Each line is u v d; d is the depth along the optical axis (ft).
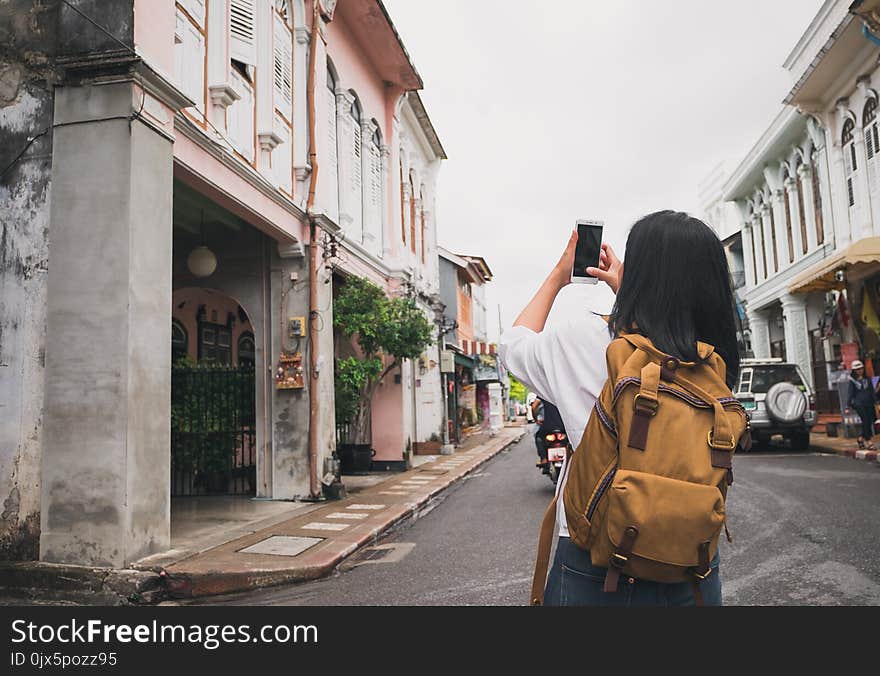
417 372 61.26
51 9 19.39
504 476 43.29
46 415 18.37
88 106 18.92
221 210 30.19
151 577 17.13
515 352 5.48
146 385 18.79
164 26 20.31
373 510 28.76
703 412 4.33
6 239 19.04
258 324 32.78
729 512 24.86
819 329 64.28
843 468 36.52
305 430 31.86
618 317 4.97
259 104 28.96
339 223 39.45
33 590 17.26
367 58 45.70
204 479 36.11
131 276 18.37
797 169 66.69
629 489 4.15
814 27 54.34
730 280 5.13
